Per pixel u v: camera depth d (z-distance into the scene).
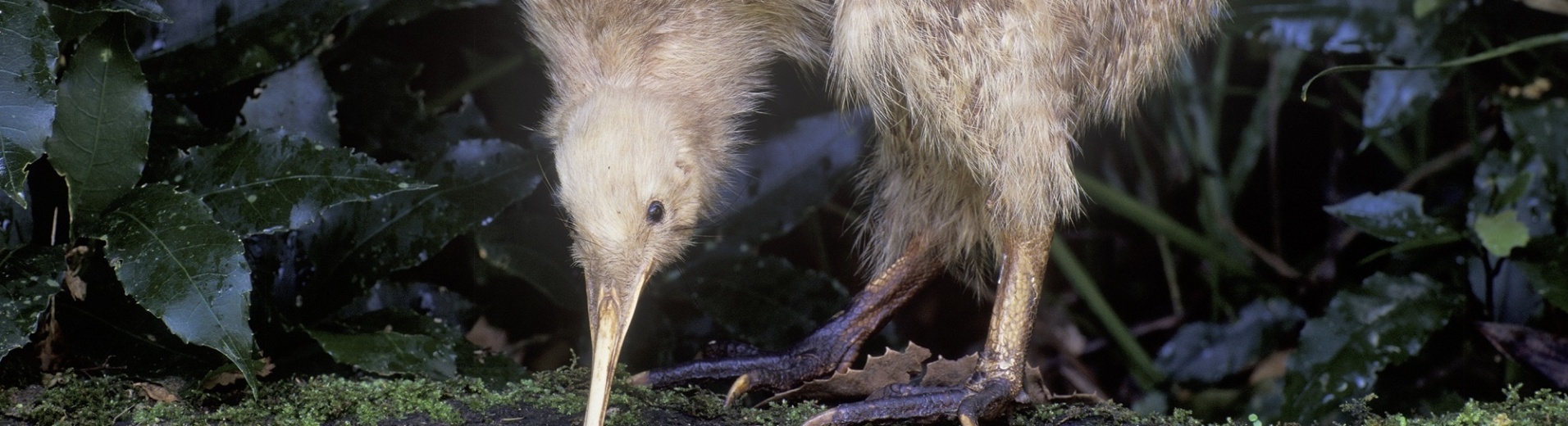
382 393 3.19
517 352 5.33
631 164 3.35
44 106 3.19
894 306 4.13
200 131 3.95
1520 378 5.13
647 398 3.34
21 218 3.54
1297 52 6.04
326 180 3.56
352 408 3.11
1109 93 3.73
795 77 5.27
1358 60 5.79
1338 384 4.67
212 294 3.14
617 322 3.32
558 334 5.32
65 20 3.39
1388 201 4.99
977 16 3.45
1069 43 3.53
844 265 5.95
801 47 3.94
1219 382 5.93
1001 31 3.45
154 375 3.44
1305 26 5.05
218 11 4.00
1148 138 6.56
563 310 5.29
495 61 5.25
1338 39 5.04
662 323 5.06
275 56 4.05
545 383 3.45
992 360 3.47
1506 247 4.63
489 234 4.71
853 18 3.54
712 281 4.92
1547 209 5.01
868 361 3.63
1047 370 6.49
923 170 4.08
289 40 4.05
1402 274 5.63
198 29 3.99
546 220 4.80
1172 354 5.87
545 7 3.73
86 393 3.15
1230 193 6.26
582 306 4.80
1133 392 6.39
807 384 3.62
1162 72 3.92
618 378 3.52
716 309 4.89
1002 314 3.54
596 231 3.35
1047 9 3.45
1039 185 3.54
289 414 3.06
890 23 3.48
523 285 5.20
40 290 3.23
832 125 4.99
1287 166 6.54
